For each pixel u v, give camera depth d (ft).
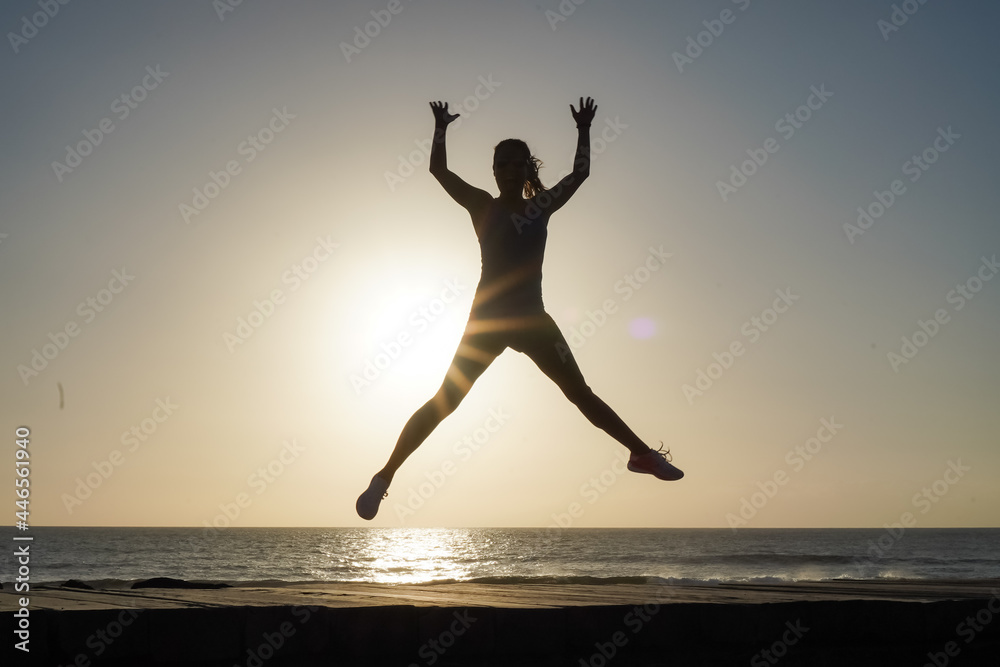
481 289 14.82
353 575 174.09
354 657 14.28
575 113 15.98
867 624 17.26
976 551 314.76
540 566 206.39
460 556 268.00
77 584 25.99
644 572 178.29
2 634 12.63
